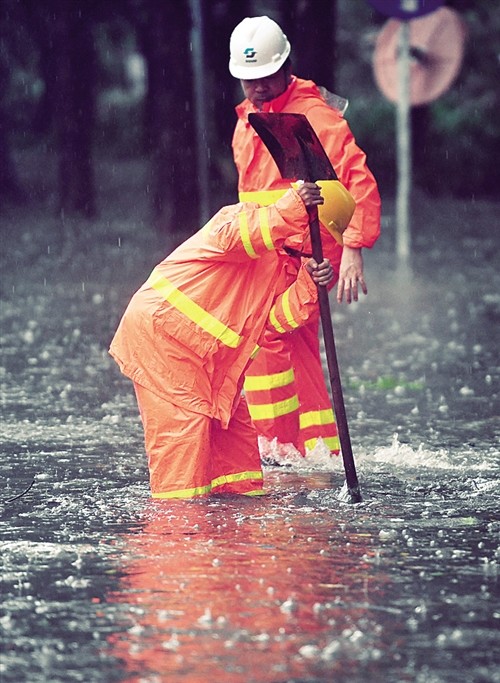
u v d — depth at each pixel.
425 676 10.58
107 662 10.85
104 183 98.38
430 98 47.62
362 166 19.27
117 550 14.06
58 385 25.47
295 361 19.94
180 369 16.31
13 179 83.31
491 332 32.69
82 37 70.31
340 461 19.23
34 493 16.89
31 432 21.12
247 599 12.38
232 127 73.62
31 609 12.13
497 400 24.14
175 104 56.38
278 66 19.30
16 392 24.70
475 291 41.00
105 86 117.69
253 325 16.41
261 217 15.85
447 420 22.30
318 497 16.66
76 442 20.36
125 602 12.32
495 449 19.97
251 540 14.45
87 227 65.62
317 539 14.50
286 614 11.96
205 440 16.31
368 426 21.80
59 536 14.68
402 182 49.31
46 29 84.81
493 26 92.44
